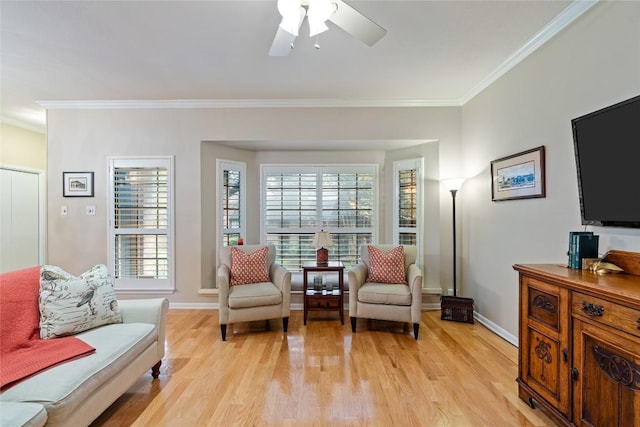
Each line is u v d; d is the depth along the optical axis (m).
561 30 2.24
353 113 3.84
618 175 1.72
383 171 4.45
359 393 2.05
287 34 1.85
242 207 4.33
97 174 3.86
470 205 3.60
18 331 1.77
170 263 3.87
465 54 2.68
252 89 3.45
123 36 2.40
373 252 3.51
